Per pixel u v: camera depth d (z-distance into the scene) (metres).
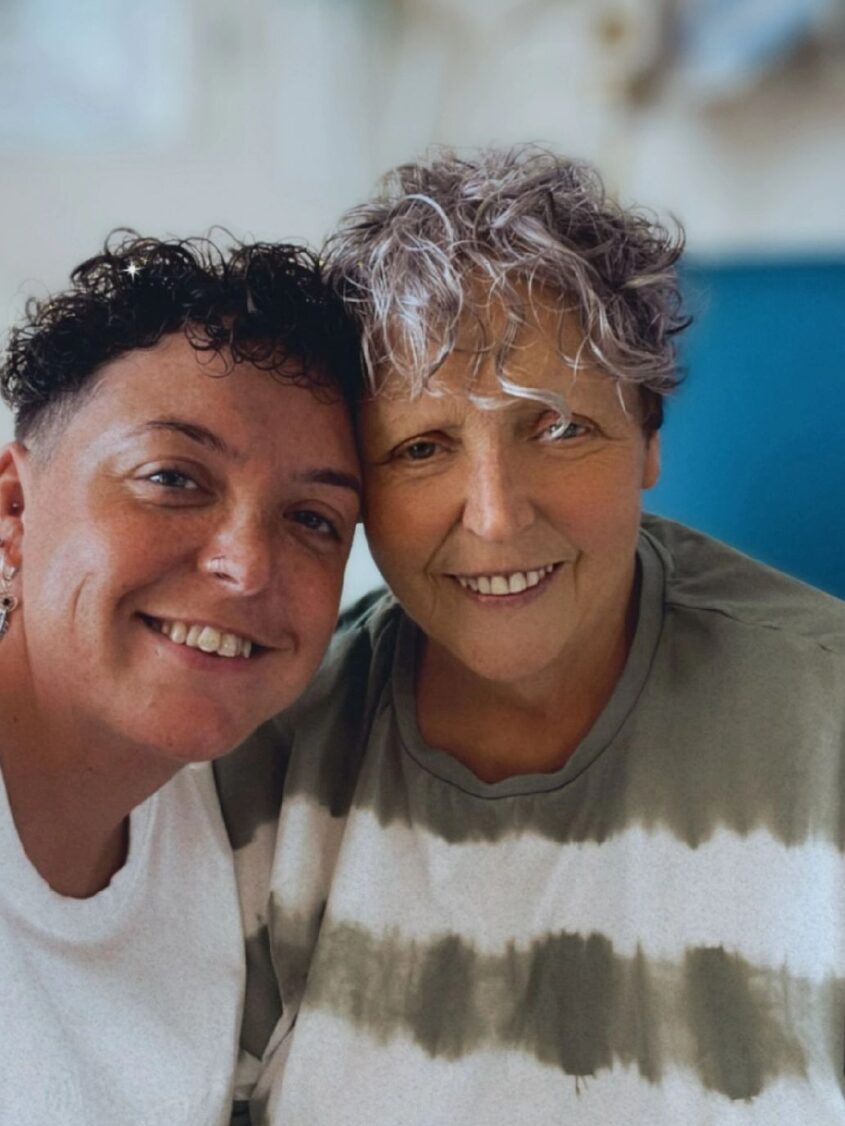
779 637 0.91
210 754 0.79
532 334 0.80
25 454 0.82
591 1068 0.87
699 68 1.70
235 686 0.79
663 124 1.74
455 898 0.91
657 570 0.97
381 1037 0.90
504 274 0.79
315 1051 0.91
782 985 0.84
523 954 0.90
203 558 0.77
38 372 0.81
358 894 0.93
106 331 0.78
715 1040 0.85
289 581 0.80
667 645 0.93
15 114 2.04
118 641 0.77
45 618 0.78
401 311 0.81
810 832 0.85
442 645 0.92
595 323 0.81
